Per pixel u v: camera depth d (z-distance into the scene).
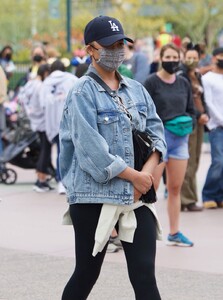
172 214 11.09
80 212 6.65
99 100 6.63
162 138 6.95
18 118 17.73
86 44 6.73
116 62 6.68
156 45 22.89
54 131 15.33
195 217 13.40
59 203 14.88
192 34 47.81
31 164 17.50
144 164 6.78
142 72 18.28
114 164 6.49
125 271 9.87
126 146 6.64
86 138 6.50
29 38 54.84
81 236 6.70
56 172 16.70
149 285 6.53
